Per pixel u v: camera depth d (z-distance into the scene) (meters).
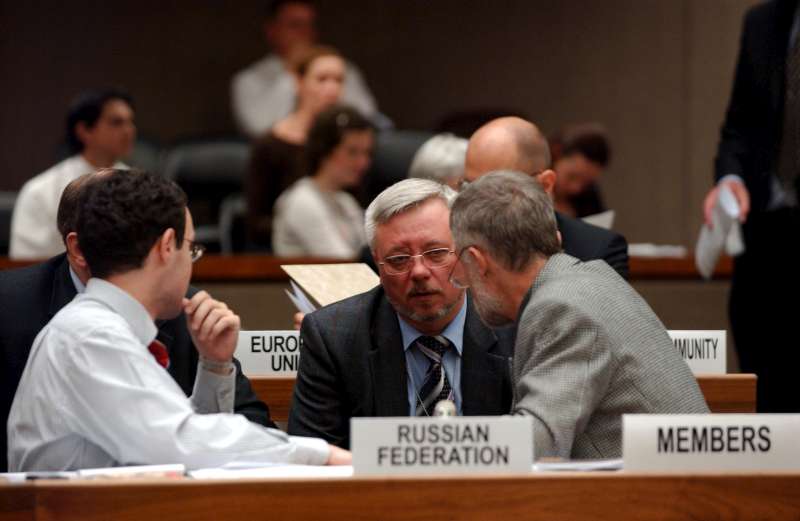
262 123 20.47
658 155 22.16
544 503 6.18
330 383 8.34
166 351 7.93
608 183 22.47
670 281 13.77
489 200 7.28
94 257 7.13
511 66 23.03
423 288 8.14
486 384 8.26
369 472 6.26
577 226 10.46
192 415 6.93
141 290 7.15
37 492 6.11
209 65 23.41
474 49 23.19
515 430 6.30
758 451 6.37
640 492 6.22
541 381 6.91
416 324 8.34
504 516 6.18
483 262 7.29
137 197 7.10
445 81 23.28
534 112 22.97
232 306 13.16
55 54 23.23
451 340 8.35
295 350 9.17
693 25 21.84
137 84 23.34
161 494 6.12
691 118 21.92
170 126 23.38
